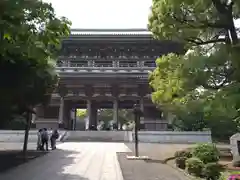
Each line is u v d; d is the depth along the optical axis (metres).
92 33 53.38
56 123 49.72
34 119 49.94
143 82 48.34
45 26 8.91
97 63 51.50
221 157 19.59
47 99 20.08
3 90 14.01
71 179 11.68
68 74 48.00
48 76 17.94
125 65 50.94
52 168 14.44
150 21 12.98
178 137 37.09
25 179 11.55
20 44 8.70
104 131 41.38
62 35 10.06
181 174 12.77
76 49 52.16
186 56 11.09
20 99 16.38
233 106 8.89
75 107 58.09
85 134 40.69
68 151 22.75
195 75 10.22
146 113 49.84
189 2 10.06
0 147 26.16
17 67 13.59
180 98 13.43
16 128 38.25
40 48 9.17
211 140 36.94
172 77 12.29
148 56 51.62
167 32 12.03
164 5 11.18
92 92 51.16
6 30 7.95
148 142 34.94
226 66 9.81
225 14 9.96
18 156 18.77
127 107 56.53
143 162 16.61
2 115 17.31
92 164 15.90
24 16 8.22
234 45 9.02
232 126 40.34
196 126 40.81
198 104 12.77
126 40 50.12
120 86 50.03
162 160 17.44
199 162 12.59
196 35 11.87
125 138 38.16
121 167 14.73
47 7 8.62
